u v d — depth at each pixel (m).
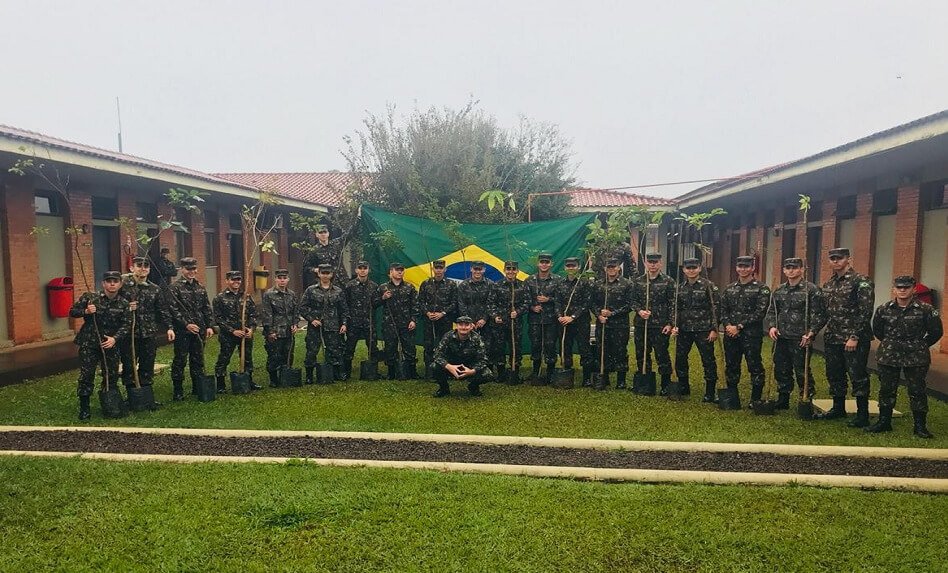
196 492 4.18
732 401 6.56
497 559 3.37
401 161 13.22
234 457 4.86
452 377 7.36
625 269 9.45
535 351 7.96
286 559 3.37
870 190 10.88
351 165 13.49
